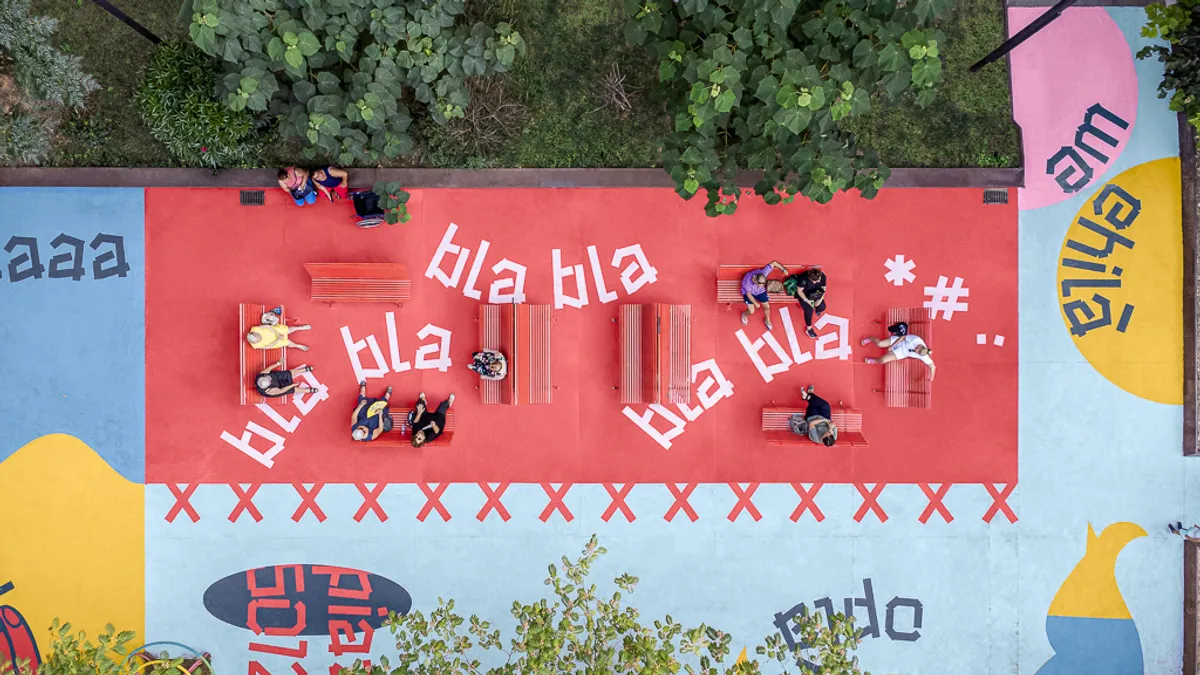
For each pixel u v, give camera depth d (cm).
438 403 848
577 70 833
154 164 823
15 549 835
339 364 844
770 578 857
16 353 830
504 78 824
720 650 643
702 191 845
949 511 857
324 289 805
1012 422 854
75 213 823
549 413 850
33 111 810
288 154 821
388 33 689
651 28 673
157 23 812
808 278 785
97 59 812
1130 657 855
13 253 826
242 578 843
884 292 848
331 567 847
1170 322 851
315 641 847
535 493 852
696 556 857
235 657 843
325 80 699
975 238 847
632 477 855
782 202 839
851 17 659
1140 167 848
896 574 859
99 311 833
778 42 664
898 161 845
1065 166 845
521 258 844
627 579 681
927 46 648
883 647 859
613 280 847
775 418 833
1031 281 850
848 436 830
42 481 836
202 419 840
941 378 855
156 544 841
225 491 842
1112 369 854
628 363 820
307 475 846
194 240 833
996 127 843
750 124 683
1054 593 856
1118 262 850
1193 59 748
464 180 838
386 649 848
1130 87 846
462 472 850
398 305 842
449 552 851
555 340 847
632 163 842
